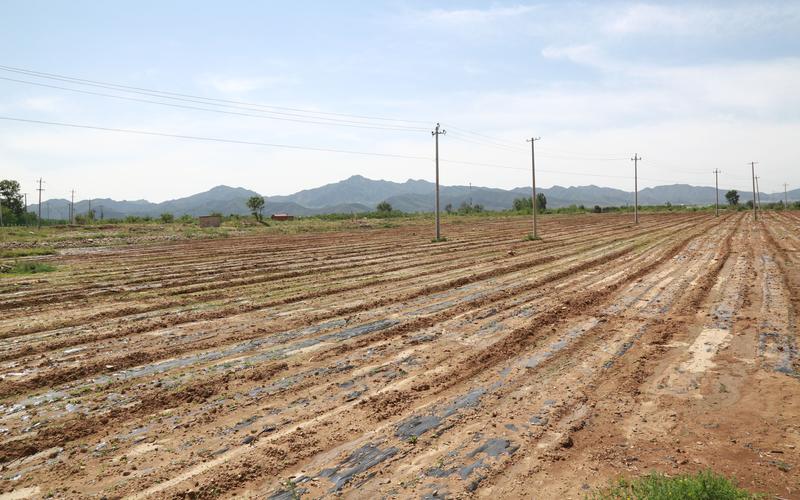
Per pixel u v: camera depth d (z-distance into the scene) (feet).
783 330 43.57
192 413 29.27
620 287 66.90
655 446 24.48
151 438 26.30
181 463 23.67
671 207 456.86
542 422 27.20
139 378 34.91
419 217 319.88
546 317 50.08
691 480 20.11
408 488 21.16
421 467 22.82
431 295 63.77
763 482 21.06
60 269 90.33
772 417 27.20
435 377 34.42
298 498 20.65
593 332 45.03
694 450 23.98
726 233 156.56
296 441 25.57
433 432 26.27
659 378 33.58
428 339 43.57
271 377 34.91
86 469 23.34
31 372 35.99
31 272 85.92
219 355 39.81
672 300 57.47
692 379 33.19
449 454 23.95
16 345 42.75
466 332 45.57
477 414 28.43
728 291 61.52
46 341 43.93
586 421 27.32
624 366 35.99
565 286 68.18
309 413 28.99
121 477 22.59
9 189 334.03
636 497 19.85
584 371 35.14
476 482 21.50
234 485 21.81
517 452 23.99
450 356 38.88
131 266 94.27
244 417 28.60
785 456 23.12
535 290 65.82
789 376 32.99
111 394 32.09
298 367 36.91
